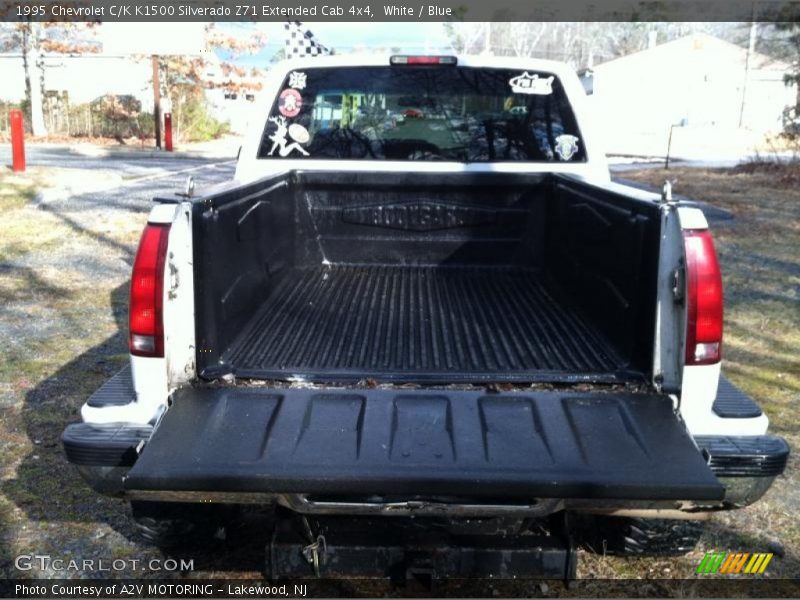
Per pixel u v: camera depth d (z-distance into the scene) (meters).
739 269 8.62
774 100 48.03
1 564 3.21
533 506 2.39
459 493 2.29
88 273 8.03
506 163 4.46
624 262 3.09
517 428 2.53
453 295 4.18
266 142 4.50
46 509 3.62
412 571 2.61
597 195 3.50
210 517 2.95
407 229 4.59
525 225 4.54
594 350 3.29
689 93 48.78
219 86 33.12
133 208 12.09
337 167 4.48
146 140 29.80
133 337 2.64
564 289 4.12
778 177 17.39
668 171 19.70
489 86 4.41
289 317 3.75
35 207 11.91
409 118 4.48
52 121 29.98
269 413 2.60
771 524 3.57
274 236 4.04
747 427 2.65
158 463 2.34
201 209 2.79
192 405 2.64
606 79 48.72
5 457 4.10
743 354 5.87
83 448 2.56
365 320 3.74
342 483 2.29
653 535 2.97
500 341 3.44
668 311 2.72
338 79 4.44
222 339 3.08
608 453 2.41
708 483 2.29
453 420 2.56
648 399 2.70
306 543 2.69
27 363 5.46
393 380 2.83
